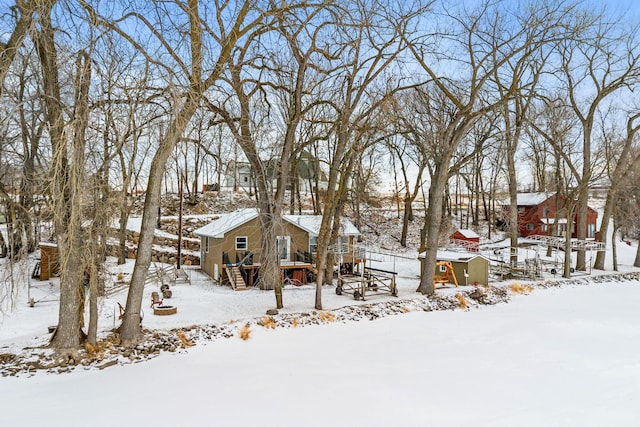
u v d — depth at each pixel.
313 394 7.45
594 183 25.31
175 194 37.12
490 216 40.56
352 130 14.85
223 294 16.81
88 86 8.32
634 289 19.78
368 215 39.41
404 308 14.49
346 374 8.48
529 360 9.56
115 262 21.56
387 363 9.23
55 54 8.28
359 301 15.25
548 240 26.64
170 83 8.62
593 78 24.27
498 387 7.91
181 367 8.77
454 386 7.93
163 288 16.58
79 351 9.15
